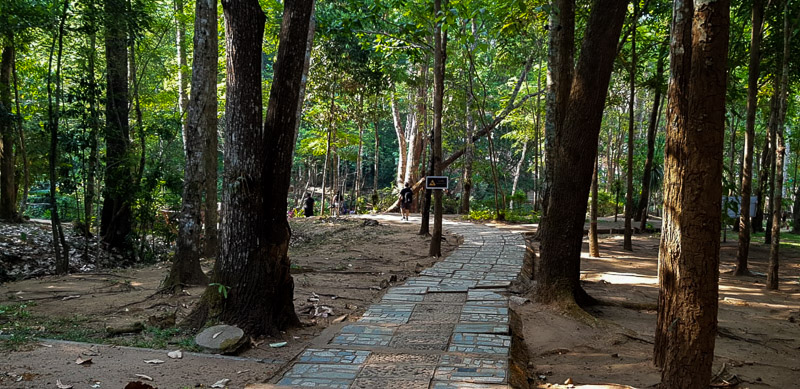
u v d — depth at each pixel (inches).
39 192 935.0
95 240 589.9
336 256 506.9
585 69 321.1
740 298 381.7
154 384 178.7
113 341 226.7
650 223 880.3
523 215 932.0
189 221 343.6
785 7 423.2
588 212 1106.7
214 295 251.1
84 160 512.4
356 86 829.2
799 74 526.3
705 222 162.2
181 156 726.5
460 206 1127.0
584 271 483.5
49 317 266.7
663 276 205.3
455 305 318.0
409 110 1214.9
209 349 221.1
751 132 463.8
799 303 364.8
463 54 852.6
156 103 771.4
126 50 558.6
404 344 239.0
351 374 196.9
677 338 165.8
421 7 605.3
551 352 245.8
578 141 323.6
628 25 599.8
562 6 370.9
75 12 478.6
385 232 691.4
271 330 251.3
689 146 165.2
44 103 574.6
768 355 246.7
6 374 175.9
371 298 342.6
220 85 839.7
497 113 1197.1
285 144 257.1
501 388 180.9
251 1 246.2
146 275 415.8
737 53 567.5
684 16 179.5
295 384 185.8
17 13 448.8
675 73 181.2
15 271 465.4
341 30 540.4
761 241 739.4
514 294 350.6
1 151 664.4
